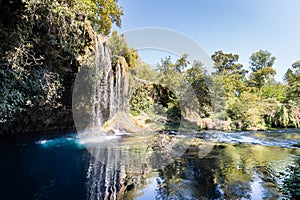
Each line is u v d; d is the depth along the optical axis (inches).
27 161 159.9
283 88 695.1
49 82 222.7
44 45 207.5
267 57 1062.4
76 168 143.5
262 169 150.1
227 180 126.1
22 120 259.9
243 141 282.0
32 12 164.6
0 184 112.1
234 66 851.4
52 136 272.1
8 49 164.7
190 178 129.2
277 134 360.5
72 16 203.0
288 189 110.4
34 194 98.7
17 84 181.8
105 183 116.7
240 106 454.9
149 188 111.7
